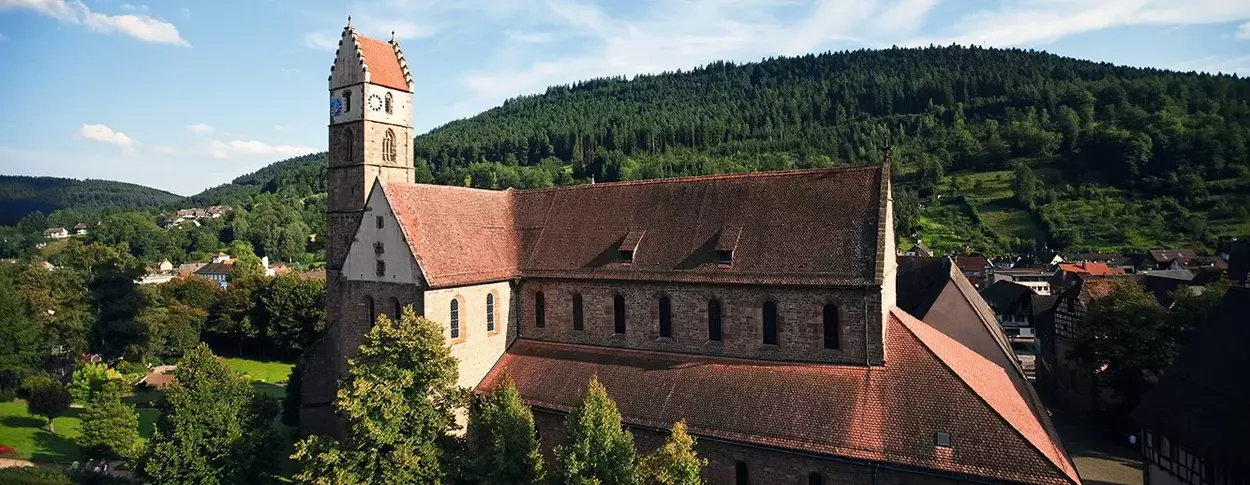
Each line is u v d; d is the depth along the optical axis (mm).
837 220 40469
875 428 34562
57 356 95438
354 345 50000
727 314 41938
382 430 33562
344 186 58906
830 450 34312
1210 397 38281
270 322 114312
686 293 43281
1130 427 57656
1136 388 57938
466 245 48969
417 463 33688
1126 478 49844
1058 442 35875
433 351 35594
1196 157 199000
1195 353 41688
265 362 117812
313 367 59719
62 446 63031
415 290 45219
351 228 58719
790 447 35219
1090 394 67188
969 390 34625
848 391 36812
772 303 40688
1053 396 73375
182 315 112562
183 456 37750
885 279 38719
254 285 121688
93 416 56062
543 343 49500
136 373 97000
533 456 33375
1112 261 161250
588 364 45500
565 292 48500
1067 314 73938
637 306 45250
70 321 88938
